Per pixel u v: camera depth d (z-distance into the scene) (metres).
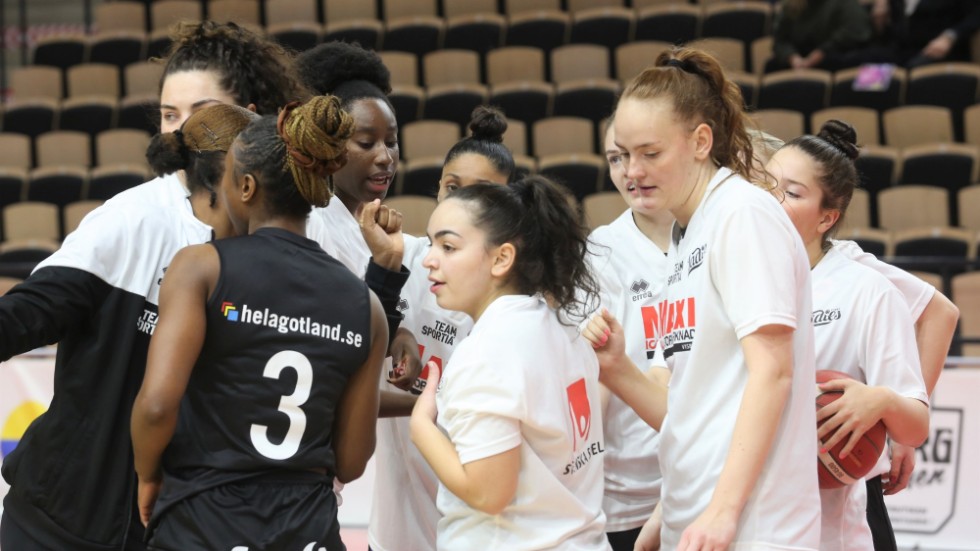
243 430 5.33
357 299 5.64
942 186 20.25
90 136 25.69
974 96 22.62
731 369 5.73
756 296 5.48
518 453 5.68
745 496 5.38
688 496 5.84
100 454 5.66
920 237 17.69
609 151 7.83
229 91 6.40
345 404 5.75
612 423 7.84
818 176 6.94
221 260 5.36
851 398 6.37
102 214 5.84
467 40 27.39
